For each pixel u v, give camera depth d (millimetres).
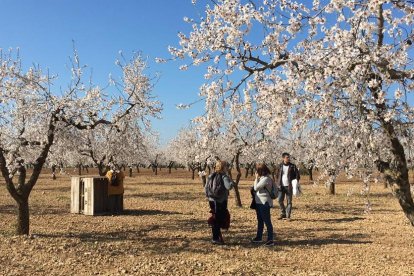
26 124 10086
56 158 12328
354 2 6129
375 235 10688
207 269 7320
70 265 7445
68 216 14383
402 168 6793
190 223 12844
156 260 7910
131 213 15438
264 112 6434
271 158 22453
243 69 6820
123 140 14711
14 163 9727
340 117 6512
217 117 7395
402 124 6316
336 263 7824
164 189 29438
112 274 6930
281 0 7156
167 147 65875
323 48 6379
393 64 5742
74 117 10359
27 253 8227
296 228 11883
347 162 7844
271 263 7828
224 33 6949
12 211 15602
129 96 12883
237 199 17500
